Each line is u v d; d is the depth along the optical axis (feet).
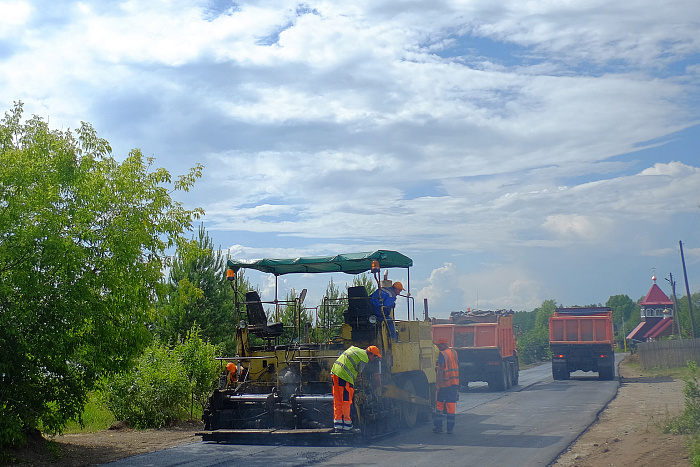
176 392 53.11
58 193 39.55
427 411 53.11
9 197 37.29
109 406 52.42
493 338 86.07
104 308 40.19
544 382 98.99
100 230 41.57
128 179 43.55
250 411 44.55
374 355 42.29
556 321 103.19
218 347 63.26
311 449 39.27
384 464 33.76
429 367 55.16
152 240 43.34
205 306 84.28
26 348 37.27
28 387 38.29
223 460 35.73
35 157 39.52
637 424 46.93
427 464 33.58
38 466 35.55
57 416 40.19
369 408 41.88
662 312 295.69
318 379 46.11
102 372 42.04
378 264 46.47
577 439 41.19
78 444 43.04
